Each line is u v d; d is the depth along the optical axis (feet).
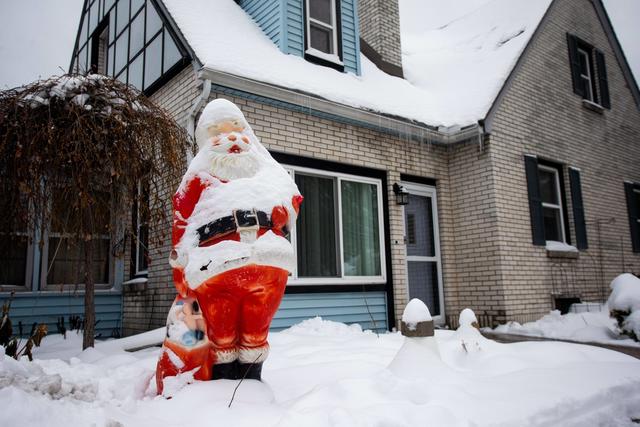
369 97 24.34
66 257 23.24
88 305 15.01
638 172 36.32
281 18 24.26
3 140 13.21
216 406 7.69
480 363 12.65
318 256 22.15
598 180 32.37
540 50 30.37
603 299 29.89
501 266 24.66
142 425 7.06
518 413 8.44
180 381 8.51
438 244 26.66
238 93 20.08
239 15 25.80
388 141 25.23
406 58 35.65
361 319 22.97
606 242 31.45
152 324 21.30
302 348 14.39
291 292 20.88
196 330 8.77
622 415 9.85
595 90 34.63
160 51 23.40
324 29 26.86
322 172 22.66
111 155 13.75
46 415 6.28
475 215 25.98
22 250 22.07
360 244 23.62
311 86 21.54
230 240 8.44
